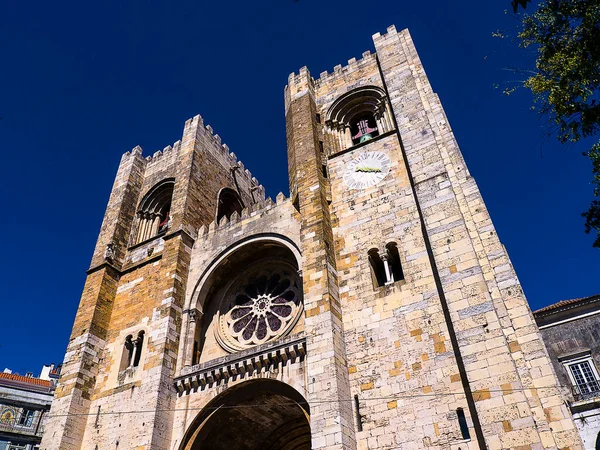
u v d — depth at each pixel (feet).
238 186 144.66
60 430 85.25
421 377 66.23
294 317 91.61
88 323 100.42
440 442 60.29
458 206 75.25
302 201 93.04
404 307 73.61
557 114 52.75
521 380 59.72
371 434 65.05
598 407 89.35
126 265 115.55
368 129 112.27
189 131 134.62
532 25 54.49
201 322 99.76
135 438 79.36
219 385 82.89
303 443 97.91
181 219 111.45
